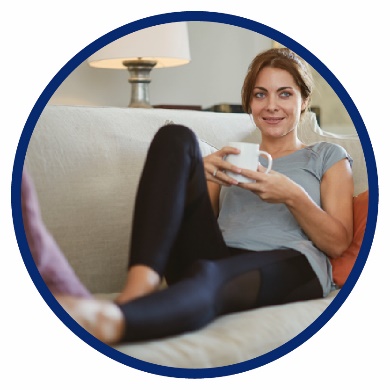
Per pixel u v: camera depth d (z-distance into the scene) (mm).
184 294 1467
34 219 1647
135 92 2699
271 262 1660
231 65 3113
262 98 1905
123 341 1439
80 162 1837
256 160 1725
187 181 1603
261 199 1802
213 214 1678
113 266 1845
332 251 1793
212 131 2023
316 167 1859
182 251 1669
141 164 1901
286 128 1899
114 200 1858
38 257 1604
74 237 1804
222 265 1602
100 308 1435
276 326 1568
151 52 2627
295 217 1760
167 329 1451
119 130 1912
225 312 1599
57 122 1853
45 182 1785
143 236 1533
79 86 2963
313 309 1667
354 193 1985
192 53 3061
